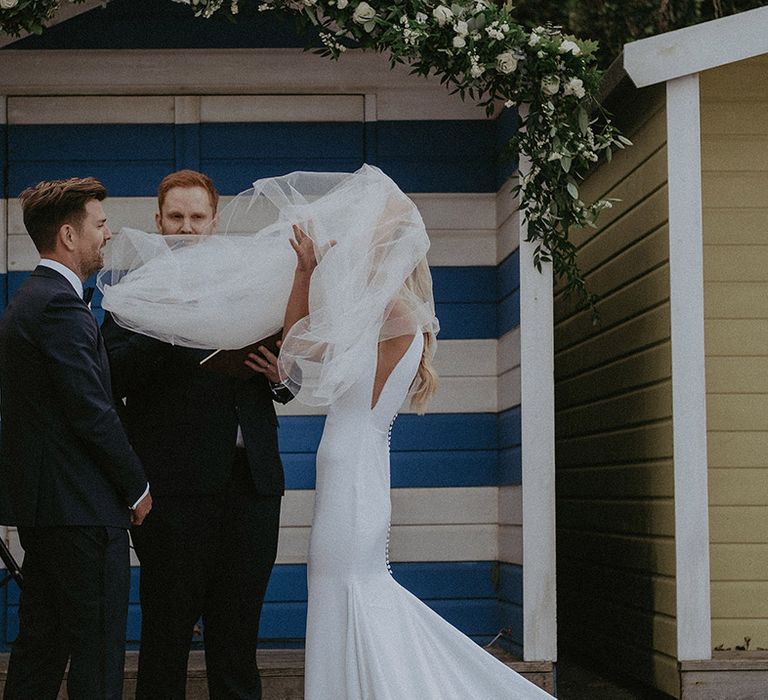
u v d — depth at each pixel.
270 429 4.09
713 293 5.55
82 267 3.78
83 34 5.46
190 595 3.95
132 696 5.02
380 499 3.58
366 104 5.57
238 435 4.03
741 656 5.30
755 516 5.50
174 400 3.98
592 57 4.86
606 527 6.56
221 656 4.00
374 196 3.62
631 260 5.98
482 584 5.47
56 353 3.59
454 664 3.53
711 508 5.51
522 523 5.09
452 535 5.48
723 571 5.50
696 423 5.30
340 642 3.48
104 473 3.69
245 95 5.55
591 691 6.06
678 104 5.38
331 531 3.52
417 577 5.45
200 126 5.54
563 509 7.71
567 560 7.61
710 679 5.19
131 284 3.77
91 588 3.64
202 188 4.09
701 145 5.61
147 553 3.96
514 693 3.52
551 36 4.85
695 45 5.34
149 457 3.96
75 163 5.50
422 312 3.63
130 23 5.48
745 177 5.60
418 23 4.57
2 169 5.48
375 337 3.56
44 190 3.76
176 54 5.48
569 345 7.41
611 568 6.46
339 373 3.47
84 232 3.76
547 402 5.12
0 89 5.45
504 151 4.97
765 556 5.49
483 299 5.56
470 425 5.52
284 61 5.51
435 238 5.57
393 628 3.50
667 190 5.41
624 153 6.09
